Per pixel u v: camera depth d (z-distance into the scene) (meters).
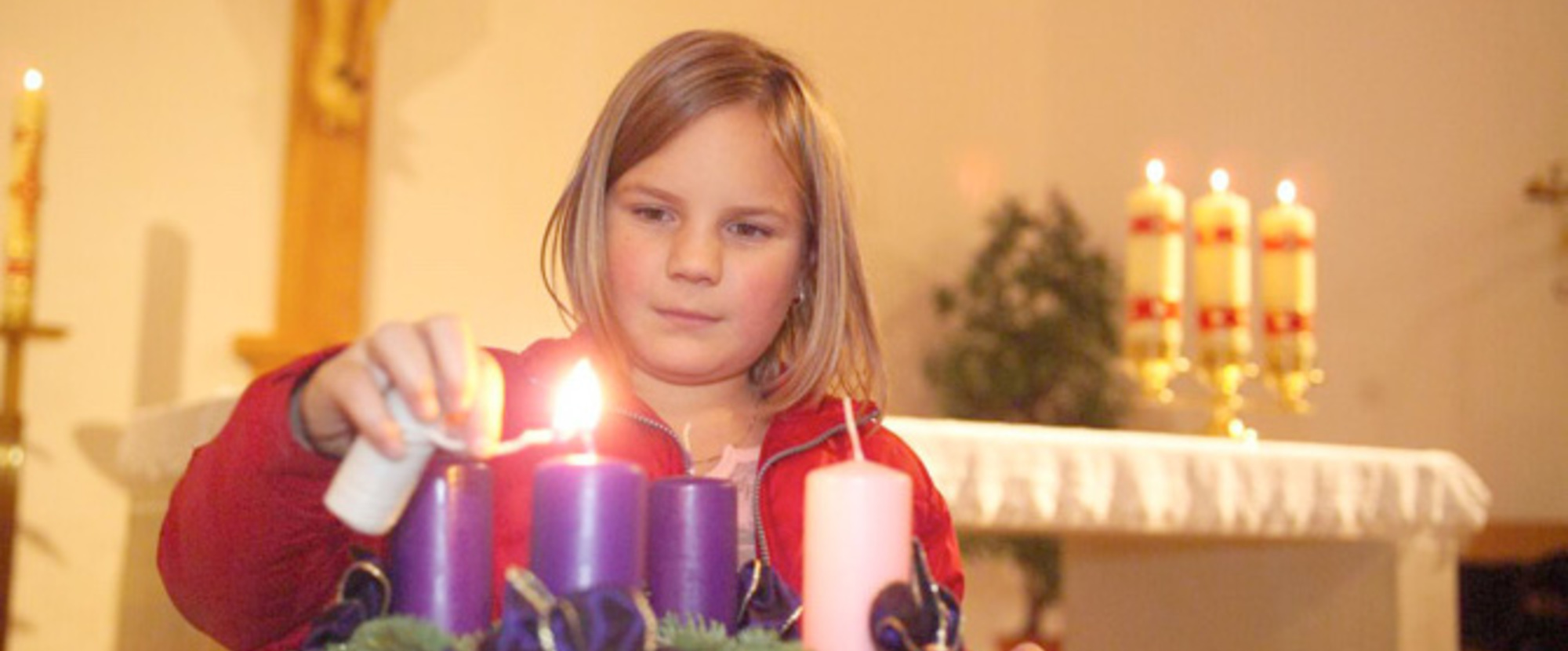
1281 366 2.89
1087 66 5.89
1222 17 5.79
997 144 5.75
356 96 3.99
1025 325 5.35
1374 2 5.77
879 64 5.45
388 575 0.82
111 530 3.78
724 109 1.12
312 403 0.83
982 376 5.27
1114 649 3.27
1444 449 5.64
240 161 4.00
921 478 1.24
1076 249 5.47
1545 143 5.88
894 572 0.80
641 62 1.16
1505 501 5.69
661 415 1.23
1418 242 5.71
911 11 5.56
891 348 5.35
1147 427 5.52
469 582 0.81
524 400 1.15
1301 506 2.50
